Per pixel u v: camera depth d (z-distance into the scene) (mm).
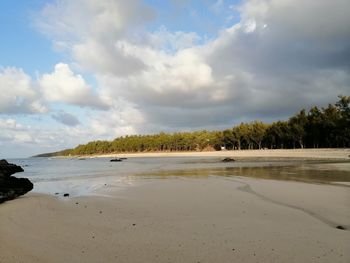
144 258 7609
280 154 79438
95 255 7902
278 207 13016
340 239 8641
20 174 41656
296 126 93688
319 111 91688
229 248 8133
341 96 77625
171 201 15266
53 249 8438
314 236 8938
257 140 120438
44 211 13602
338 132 81125
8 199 17359
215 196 16266
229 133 133625
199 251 7977
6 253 8188
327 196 15250
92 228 10477
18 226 10992
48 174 40844
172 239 9008
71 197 17875
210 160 73188
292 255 7547
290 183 20609
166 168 45844
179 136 165875
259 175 27812
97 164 74625
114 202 15625
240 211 12453
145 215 12273
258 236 9062
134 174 35094
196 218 11484
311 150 78875
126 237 9320
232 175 28734
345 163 41688
